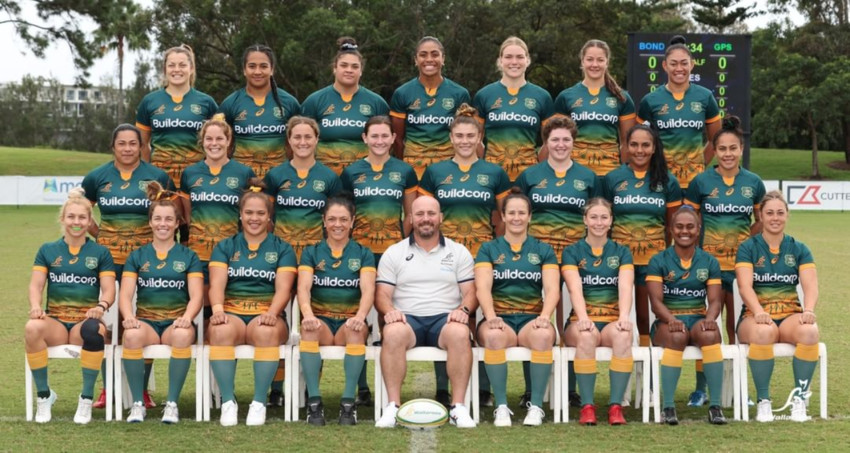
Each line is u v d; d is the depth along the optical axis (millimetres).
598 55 7344
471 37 41031
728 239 6918
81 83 35875
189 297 6461
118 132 6727
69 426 6047
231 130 7215
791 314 6406
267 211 6434
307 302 6277
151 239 6879
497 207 6953
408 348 6207
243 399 7156
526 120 7371
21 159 43875
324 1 39969
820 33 46000
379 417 6227
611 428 6008
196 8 38781
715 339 6164
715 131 7574
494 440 5652
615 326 6230
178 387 6203
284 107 7387
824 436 5719
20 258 16578
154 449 5434
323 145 7371
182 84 7344
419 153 7488
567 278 6430
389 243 6914
